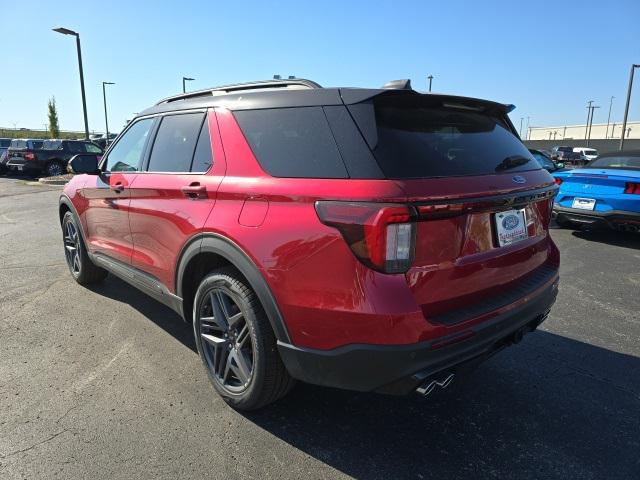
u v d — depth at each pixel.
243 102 2.84
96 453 2.46
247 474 2.34
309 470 2.38
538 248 2.97
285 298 2.34
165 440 2.58
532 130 107.12
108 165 4.26
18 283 5.20
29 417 2.75
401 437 2.65
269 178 2.50
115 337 3.84
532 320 2.77
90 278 5.01
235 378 2.87
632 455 2.51
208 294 2.89
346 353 2.19
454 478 2.34
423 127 2.46
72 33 19.86
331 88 2.48
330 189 2.21
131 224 3.68
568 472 2.38
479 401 3.01
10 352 3.56
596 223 7.37
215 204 2.78
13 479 2.26
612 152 8.62
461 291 2.35
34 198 13.58
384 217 2.02
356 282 2.11
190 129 3.22
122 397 2.98
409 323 2.08
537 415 2.87
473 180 2.33
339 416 2.84
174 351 3.61
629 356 3.65
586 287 5.27
